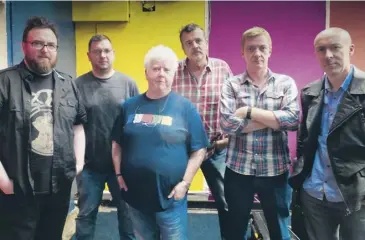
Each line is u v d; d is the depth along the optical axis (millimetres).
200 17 3398
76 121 1921
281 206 1982
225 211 2422
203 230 3010
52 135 1686
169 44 3441
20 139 1621
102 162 2309
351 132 1618
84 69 3506
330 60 1625
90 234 2379
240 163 1978
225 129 1943
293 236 2166
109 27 3457
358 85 1620
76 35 3482
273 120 1849
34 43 1628
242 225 2059
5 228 1669
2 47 2951
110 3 3363
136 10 3424
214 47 3438
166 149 1702
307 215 1873
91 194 2344
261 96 1957
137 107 1802
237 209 2029
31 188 1645
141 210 1781
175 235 1773
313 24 3361
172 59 1753
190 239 2838
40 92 1682
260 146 1937
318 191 1771
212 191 2455
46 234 1827
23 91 1640
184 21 3414
